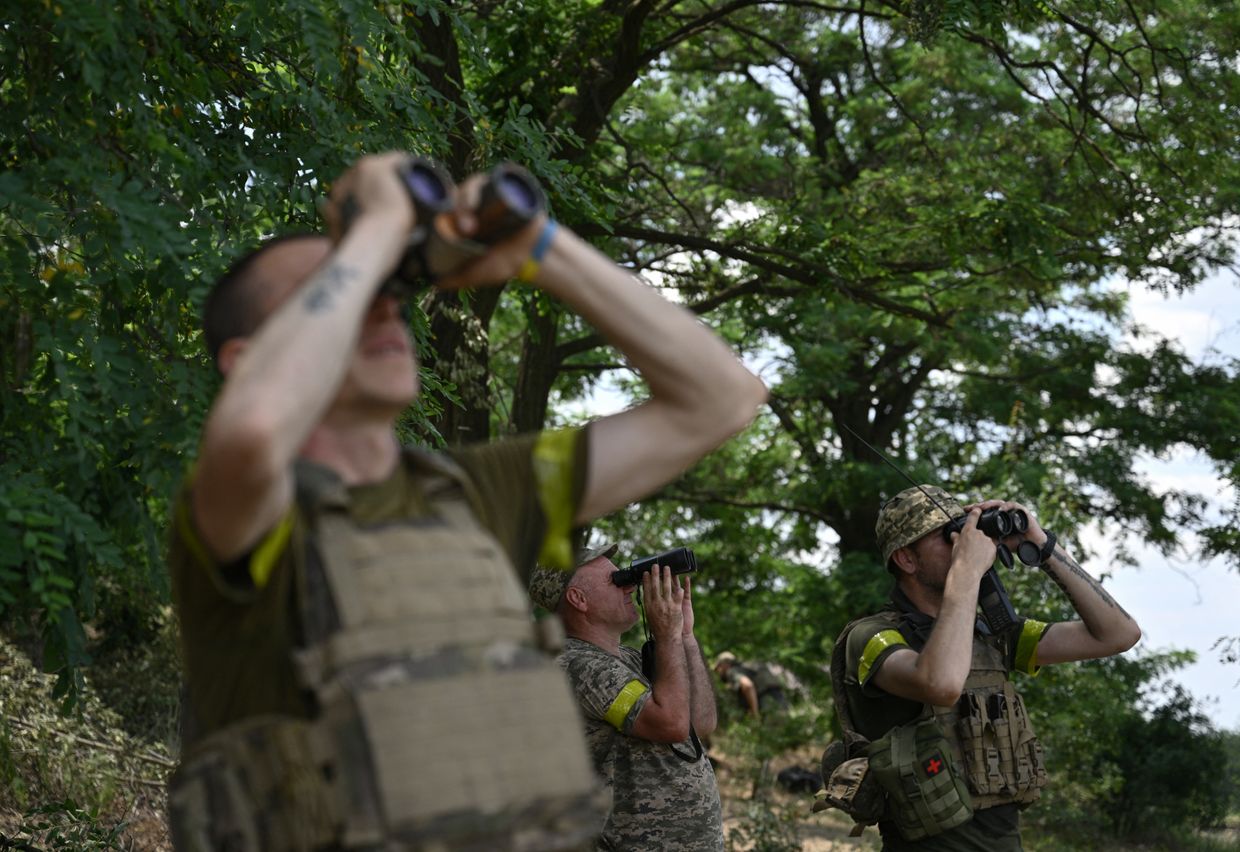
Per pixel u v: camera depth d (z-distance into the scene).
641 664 4.27
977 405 17.53
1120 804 14.05
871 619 4.06
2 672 5.73
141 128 2.95
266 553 1.31
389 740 1.26
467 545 1.40
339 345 1.25
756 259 12.02
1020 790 3.91
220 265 2.88
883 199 13.97
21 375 2.79
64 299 2.76
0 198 2.63
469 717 1.29
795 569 17.38
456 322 7.88
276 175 3.45
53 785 5.79
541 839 1.30
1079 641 4.07
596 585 4.20
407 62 4.33
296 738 1.29
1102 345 17.31
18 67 2.97
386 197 1.33
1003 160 14.14
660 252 14.43
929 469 16.73
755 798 10.02
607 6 10.61
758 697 14.99
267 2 3.28
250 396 1.20
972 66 15.41
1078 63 13.12
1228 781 14.12
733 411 1.65
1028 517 3.97
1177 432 16.69
